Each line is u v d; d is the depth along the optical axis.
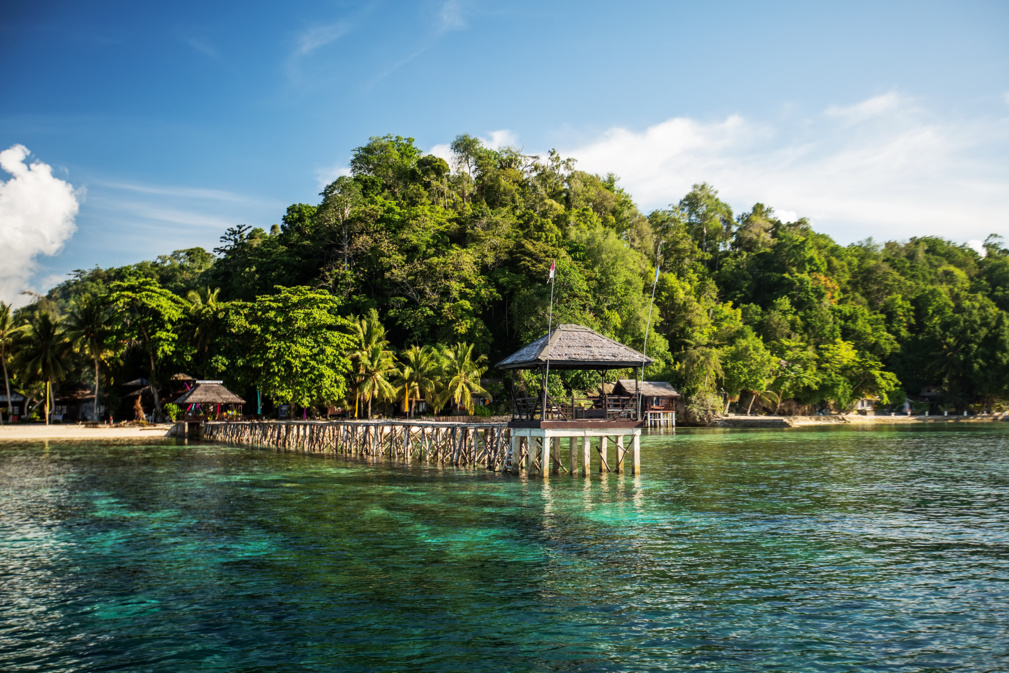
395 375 71.75
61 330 72.75
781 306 110.44
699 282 119.38
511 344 89.19
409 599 13.38
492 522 20.64
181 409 71.62
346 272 84.00
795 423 86.94
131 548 17.64
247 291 88.88
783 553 17.08
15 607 13.09
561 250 87.50
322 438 47.00
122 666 10.39
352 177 107.81
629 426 29.98
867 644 11.18
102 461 39.88
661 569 15.52
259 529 19.80
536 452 30.52
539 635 11.50
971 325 102.19
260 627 11.91
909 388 106.50
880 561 16.36
